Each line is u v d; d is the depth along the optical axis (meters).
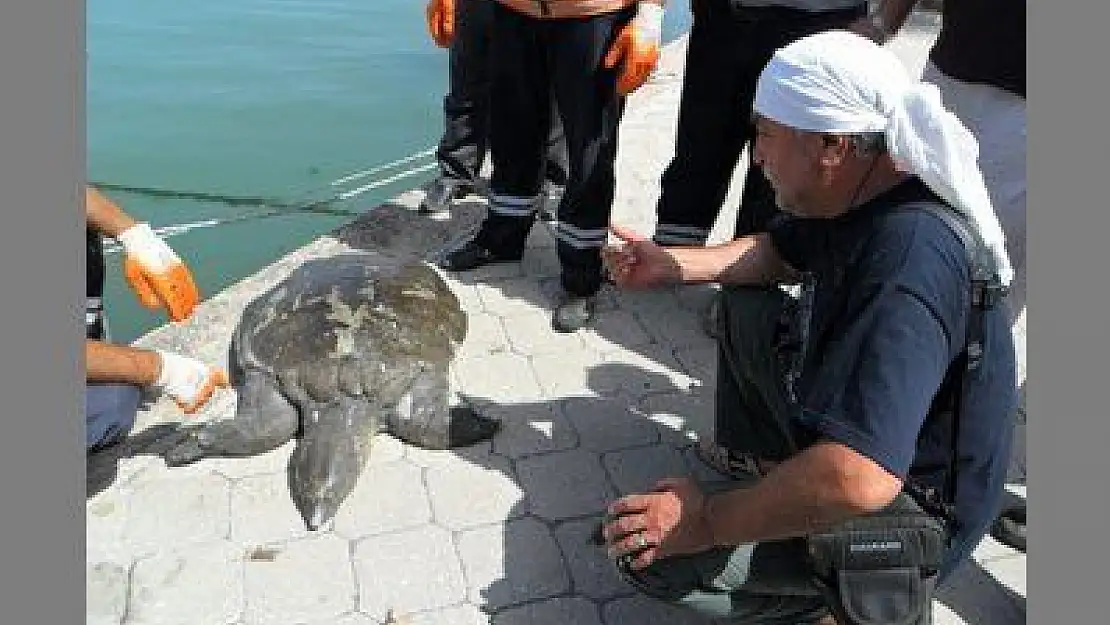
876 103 1.77
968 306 1.77
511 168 3.89
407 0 8.98
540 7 3.32
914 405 1.70
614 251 2.67
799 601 2.15
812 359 1.94
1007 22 2.81
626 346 3.67
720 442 2.74
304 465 2.81
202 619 2.42
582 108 3.40
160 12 8.18
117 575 2.53
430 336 3.26
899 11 3.10
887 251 1.77
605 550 2.69
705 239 3.77
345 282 3.35
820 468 1.72
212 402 3.22
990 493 1.98
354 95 6.70
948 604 2.54
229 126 6.11
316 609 2.47
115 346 2.63
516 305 3.90
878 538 1.89
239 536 2.68
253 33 7.80
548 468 3.00
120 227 2.71
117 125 6.05
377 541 2.69
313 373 3.00
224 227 5.09
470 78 4.32
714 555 2.05
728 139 3.50
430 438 3.03
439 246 4.34
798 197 1.92
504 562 2.63
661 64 7.04
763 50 3.25
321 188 5.49
